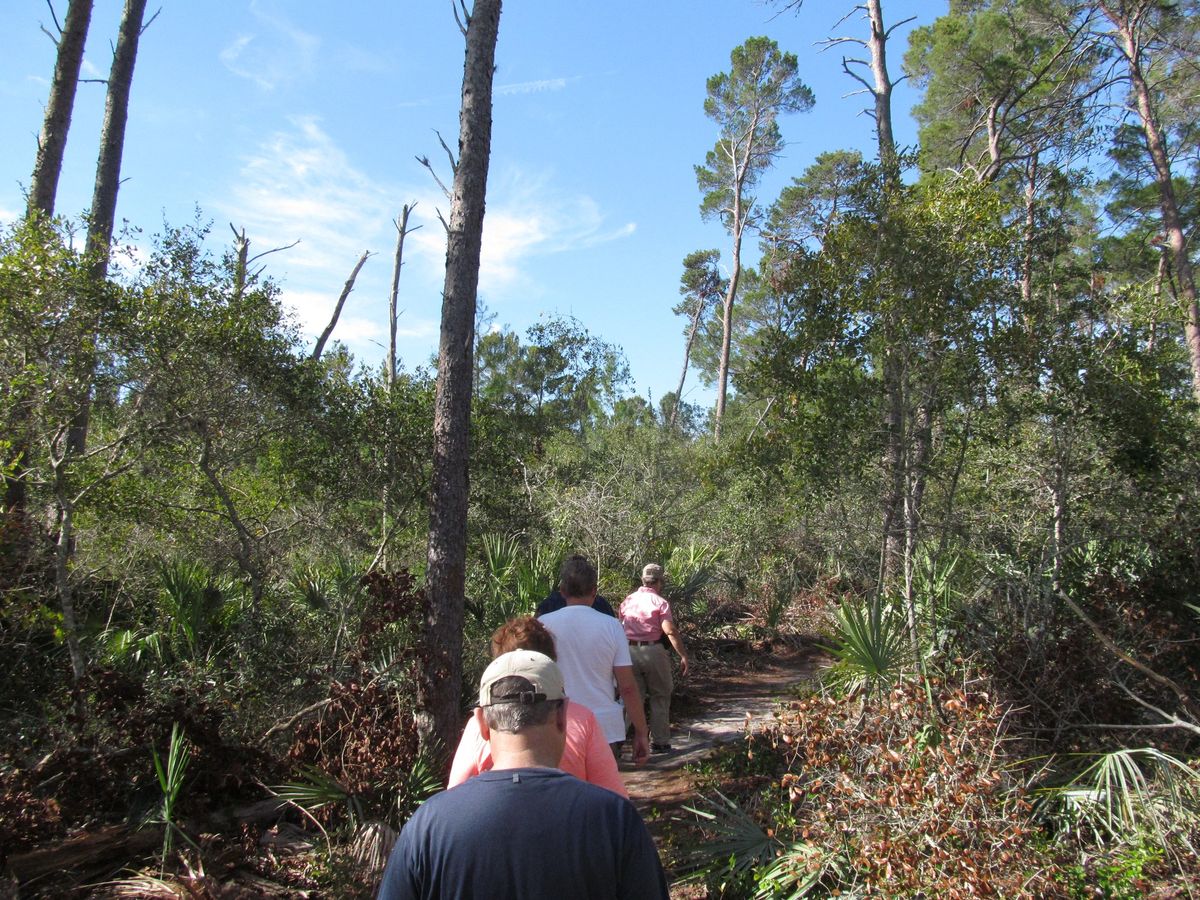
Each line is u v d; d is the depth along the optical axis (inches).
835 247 316.5
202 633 288.4
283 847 199.2
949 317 293.3
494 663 89.5
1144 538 284.2
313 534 342.0
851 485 337.4
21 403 247.8
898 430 309.7
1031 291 323.9
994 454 314.5
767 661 446.3
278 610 292.7
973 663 237.9
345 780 208.1
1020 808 170.1
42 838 178.1
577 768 117.5
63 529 246.7
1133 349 301.7
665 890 79.9
